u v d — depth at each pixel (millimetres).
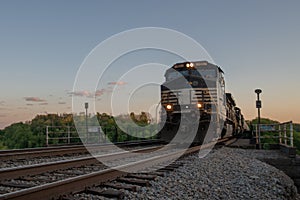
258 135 15438
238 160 9688
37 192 4098
